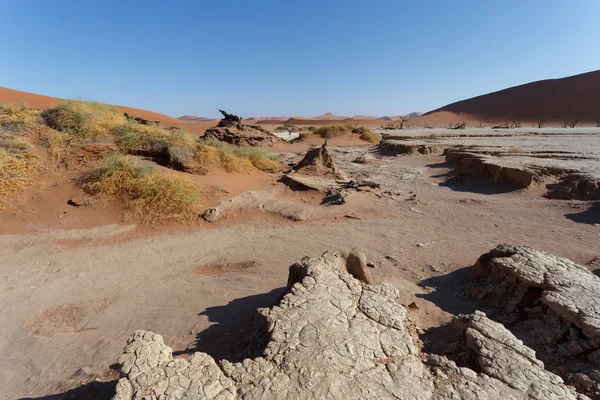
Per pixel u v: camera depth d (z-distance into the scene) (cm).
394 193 1245
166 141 1195
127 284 598
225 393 261
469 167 1659
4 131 1034
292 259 689
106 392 331
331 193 1179
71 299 546
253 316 457
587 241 762
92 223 852
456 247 748
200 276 632
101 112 1303
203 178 1138
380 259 689
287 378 279
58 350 422
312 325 344
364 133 4294
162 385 264
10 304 527
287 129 7312
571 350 371
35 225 828
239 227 895
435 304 518
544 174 1329
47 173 1007
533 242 769
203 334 444
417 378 288
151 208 905
